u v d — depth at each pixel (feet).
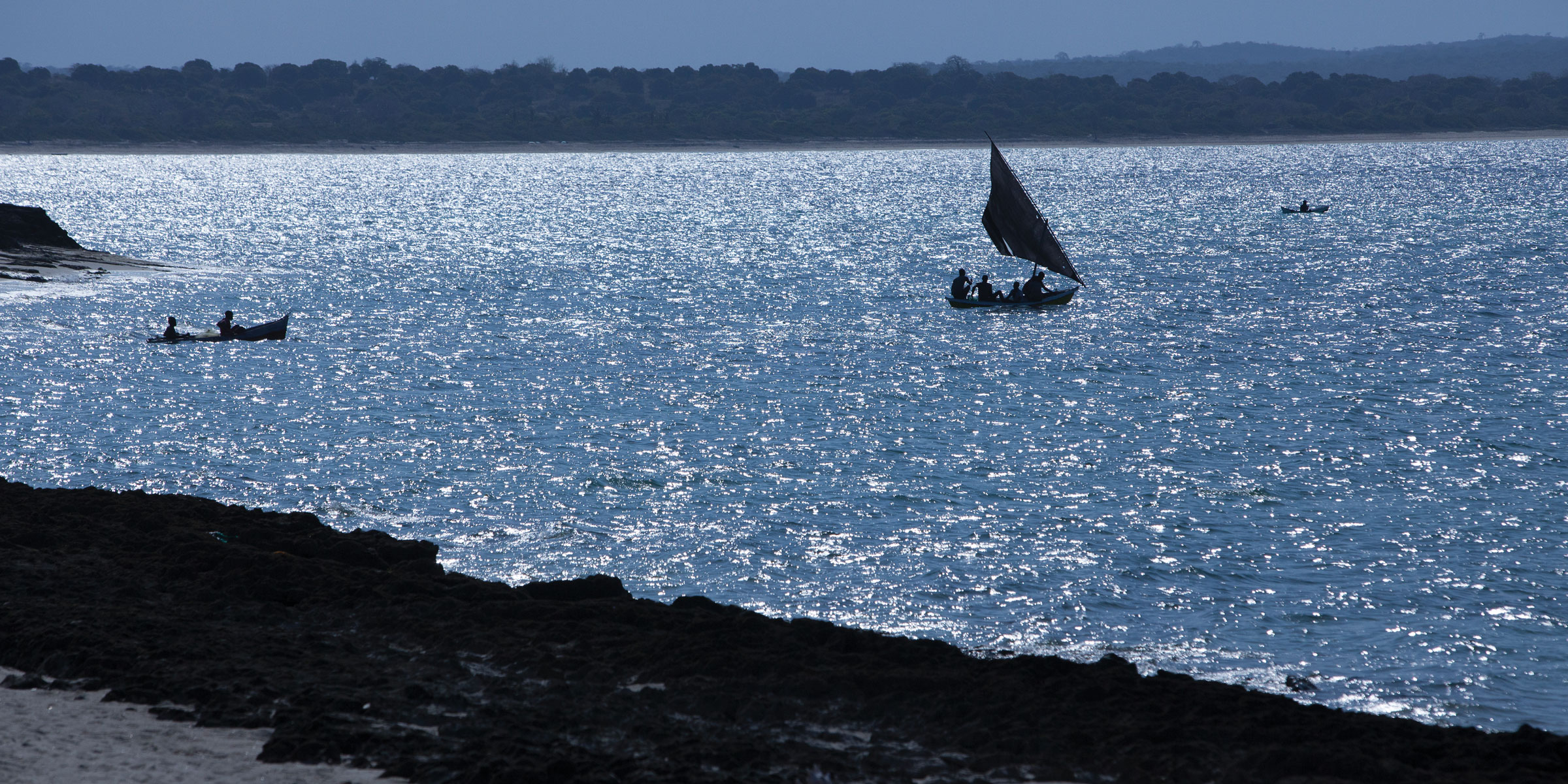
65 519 240.32
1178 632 247.29
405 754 136.15
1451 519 318.86
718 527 314.14
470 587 203.21
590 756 135.74
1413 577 278.05
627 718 148.56
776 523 316.81
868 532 310.24
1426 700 217.56
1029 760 136.67
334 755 135.64
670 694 155.94
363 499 336.08
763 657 166.61
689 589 270.26
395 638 180.55
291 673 161.38
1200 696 156.15
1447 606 260.62
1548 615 256.52
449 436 408.46
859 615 255.91
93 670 160.35
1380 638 244.42
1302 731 142.92
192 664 162.09
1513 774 133.08
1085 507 331.57
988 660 174.29
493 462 375.45
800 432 418.31
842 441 404.98
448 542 300.81
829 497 340.39
